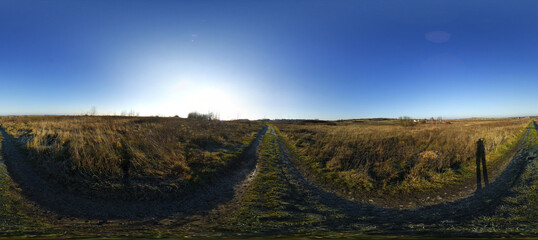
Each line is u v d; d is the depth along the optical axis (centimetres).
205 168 1035
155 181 833
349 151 1465
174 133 1733
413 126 4425
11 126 2264
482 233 503
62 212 623
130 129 1811
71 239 450
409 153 1402
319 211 698
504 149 1509
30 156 1077
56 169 871
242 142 1947
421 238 466
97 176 812
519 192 776
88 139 1253
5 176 825
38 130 1688
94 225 562
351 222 610
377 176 1071
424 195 848
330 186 959
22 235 464
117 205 685
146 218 623
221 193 841
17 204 633
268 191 844
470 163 1228
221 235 496
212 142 1689
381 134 2319
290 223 597
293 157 1495
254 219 621
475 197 782
